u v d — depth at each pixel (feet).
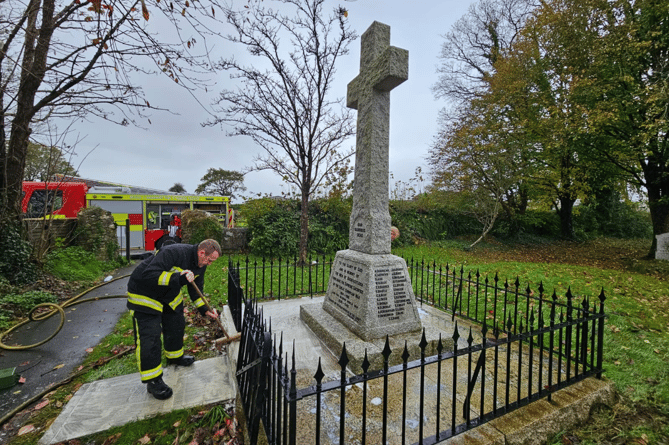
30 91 21.42
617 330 13.64
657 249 35.86
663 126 28.89
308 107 30.53
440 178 48.67
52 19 21.16
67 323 15.75
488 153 41.73
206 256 10.19
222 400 8.87
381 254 11.32
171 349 10.45
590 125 33.01
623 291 21.40
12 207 21.61
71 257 26.43
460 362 10.29
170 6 13.24
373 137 11.32
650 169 36.60
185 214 38.52
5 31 18.39
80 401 8.71
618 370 10.28
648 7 31.96
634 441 7.47
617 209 66.69
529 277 26.22
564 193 52.21
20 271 20.21
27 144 22.52
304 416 7.47
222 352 11.97
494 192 45.47
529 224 58.65
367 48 11.82
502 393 8.49
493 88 46.75
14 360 11.84
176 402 8.70
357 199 12.32
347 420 7.31
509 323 7.11
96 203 38.83
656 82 29.40
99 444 7.29
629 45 31.37
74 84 20.79
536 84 44.29
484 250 45.70
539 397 7.77
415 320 11.19
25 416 8.45
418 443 6.04
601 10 35.65
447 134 48.26
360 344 9.99
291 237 35.73
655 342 12.56
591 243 55.72
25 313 16.51
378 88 11.25
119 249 37.27
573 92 35.86
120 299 20.06
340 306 12.13
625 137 35.40
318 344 11.28
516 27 57.06
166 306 10.02
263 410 6.58
